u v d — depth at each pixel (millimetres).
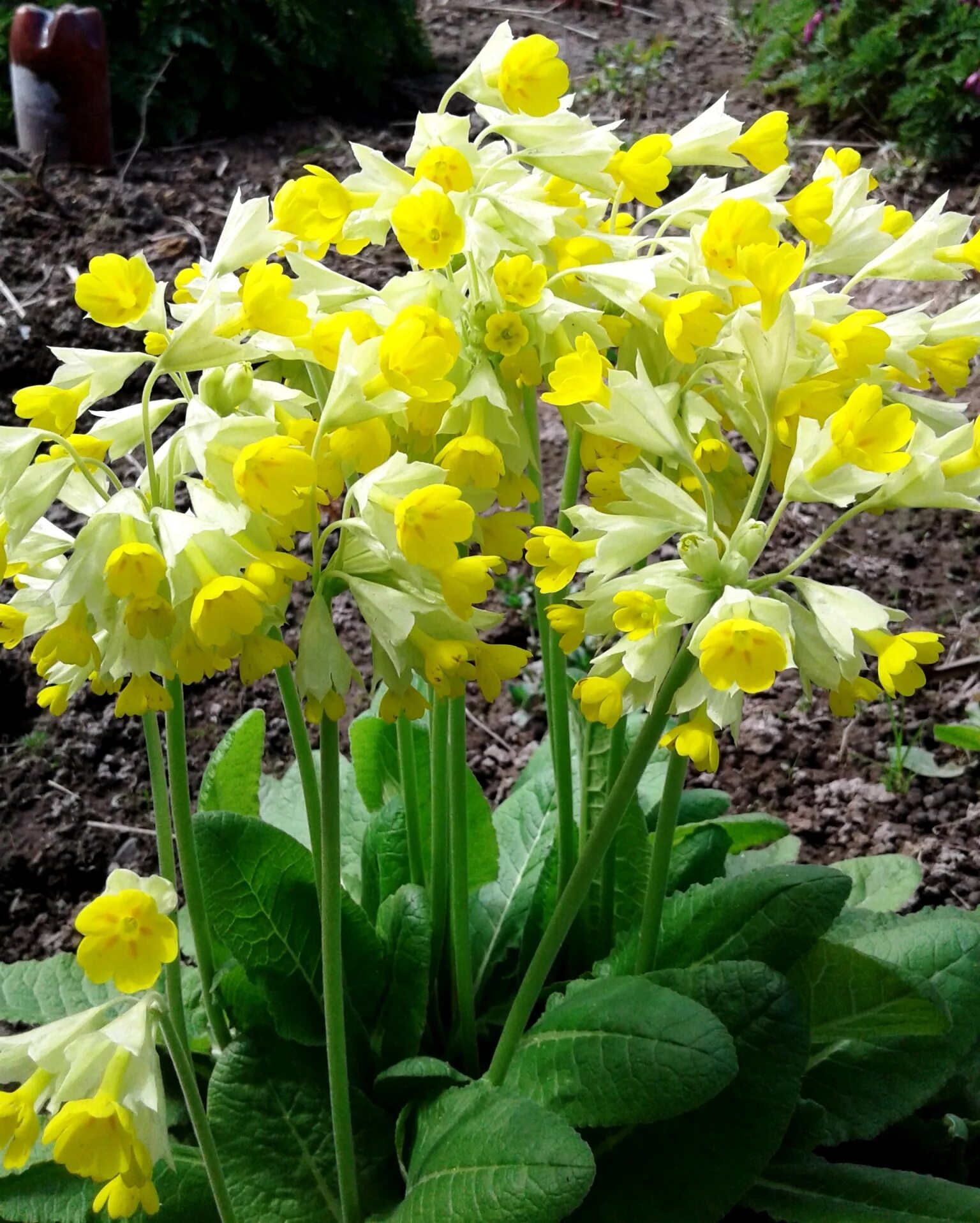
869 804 613
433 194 252
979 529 768
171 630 237
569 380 253
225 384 261
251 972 352
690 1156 312
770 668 223
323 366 264
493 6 1505
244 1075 349
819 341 266
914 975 329
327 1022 291
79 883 590
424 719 428
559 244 276
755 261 240
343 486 261
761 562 749
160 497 248
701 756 248
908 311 282
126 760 646
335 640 245
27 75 1018
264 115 1190
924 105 1098
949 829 597
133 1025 247
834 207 285
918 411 274
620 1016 302
